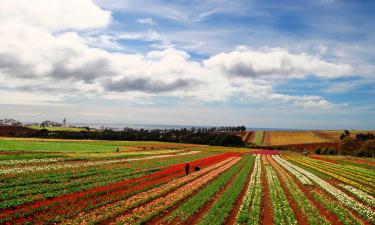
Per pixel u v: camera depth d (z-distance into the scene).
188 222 23.20
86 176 43.16
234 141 157.88
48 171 45.00
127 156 75.19
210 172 52.22
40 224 21.16
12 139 119.44
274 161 82.12
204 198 30.17
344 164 79.69
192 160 73.12
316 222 23.17
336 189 38.31
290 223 23.08
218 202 28.73
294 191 36.12
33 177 39.31
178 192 33.59
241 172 54.34
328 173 56.44
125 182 38.28
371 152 120.25
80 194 30.22
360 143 134.38
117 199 29.62
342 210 27.42
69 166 51.41
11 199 27.80
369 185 44.66
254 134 193.38
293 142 163.62
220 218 23.56
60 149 82.62
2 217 22.30
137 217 23.66
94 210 25.38
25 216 23.22
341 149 131.38
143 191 34.19
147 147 114.81
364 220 25.44
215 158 82.50
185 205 27.23
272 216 25.62
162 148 114.94
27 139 125.50
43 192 31.34
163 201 29.03
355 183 44.41
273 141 168.62
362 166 76.06
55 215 23.33
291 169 62.00
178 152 100.81
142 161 66.06
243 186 39.81
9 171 42.31
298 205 29.30
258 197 31.62
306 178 48.28
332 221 24.61
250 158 89.38
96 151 83.69
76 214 24.11
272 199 31.05
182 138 171.38
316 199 32.75
